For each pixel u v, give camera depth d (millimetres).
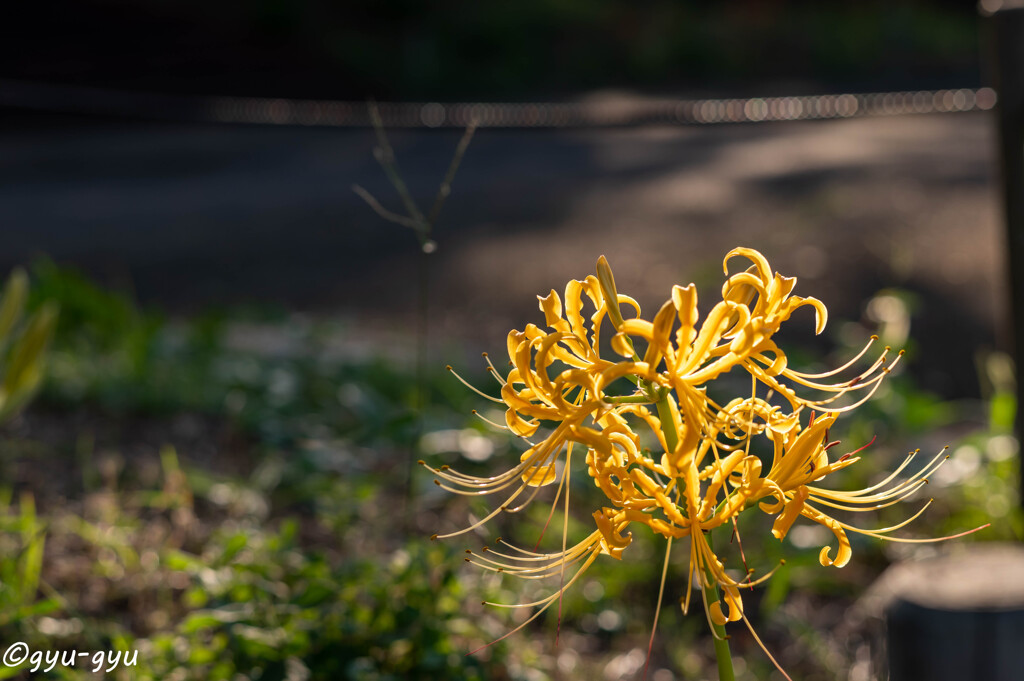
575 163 12719
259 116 4941
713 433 1129
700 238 8680
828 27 21203
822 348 5719
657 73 19188
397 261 8422
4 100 14234
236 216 10320
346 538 3160
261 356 4930
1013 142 3305
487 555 2807
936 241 8117
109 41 16906
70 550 3037
